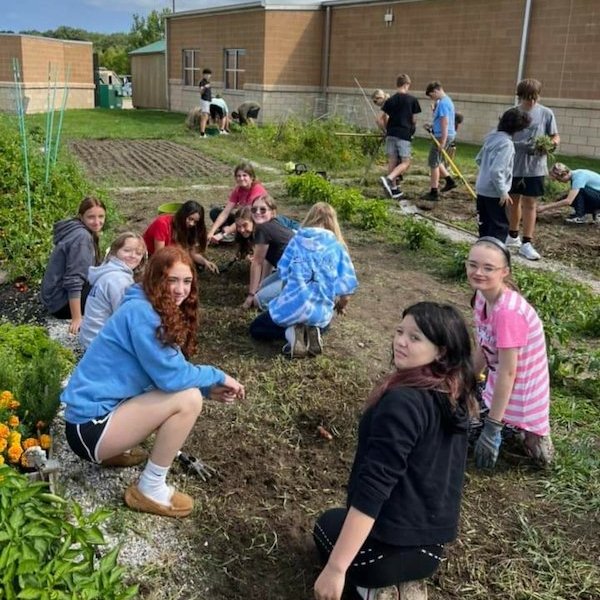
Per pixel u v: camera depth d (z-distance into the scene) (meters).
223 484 3.63
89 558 2.23
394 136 11.78
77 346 5.16
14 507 2.16
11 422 3.43
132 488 3.35
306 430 4.21
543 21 18.67
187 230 6.55
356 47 24.52
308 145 15.59
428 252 8.36
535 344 3.75
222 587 2.96
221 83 28.06
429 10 21.70
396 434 2.41
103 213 5.48
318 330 5.10
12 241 7.11
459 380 2.49
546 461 3.90
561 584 3.10
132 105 37.44
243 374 4.80
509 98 19.89
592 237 9.43
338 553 2.43
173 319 3.08
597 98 17.86
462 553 3.24
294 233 5.98
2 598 1.94
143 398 3.19
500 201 7.58
